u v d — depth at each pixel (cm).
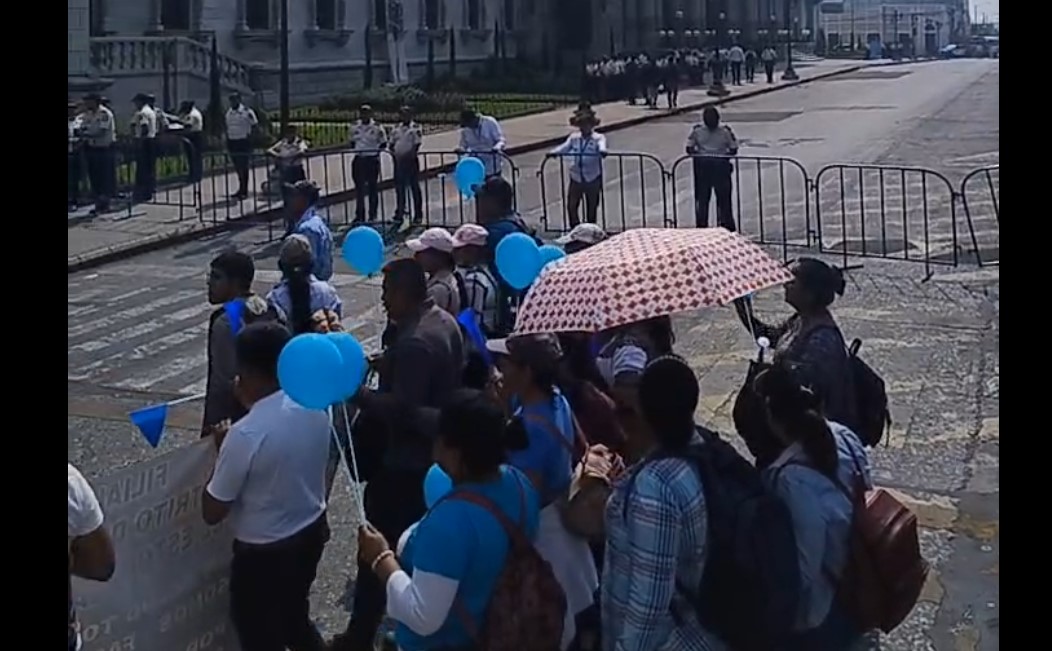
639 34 7125
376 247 644
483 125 1989
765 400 429
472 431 386
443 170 2280
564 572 428
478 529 380
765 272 491
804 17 10656
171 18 3956
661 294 458
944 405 954
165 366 1158
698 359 1110
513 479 397
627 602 370
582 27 6756
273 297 665
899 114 4081
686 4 7538
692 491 368
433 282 657
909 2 11575
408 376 522
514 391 456
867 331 1198
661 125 3922
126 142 2392
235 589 459
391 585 395
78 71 3212
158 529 428
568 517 430
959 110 4181
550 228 1914
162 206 2178
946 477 795
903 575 414
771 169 2598
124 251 1775
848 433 434
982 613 600
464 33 5884
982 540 688
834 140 3247
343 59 4828
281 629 467
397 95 4356
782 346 614
